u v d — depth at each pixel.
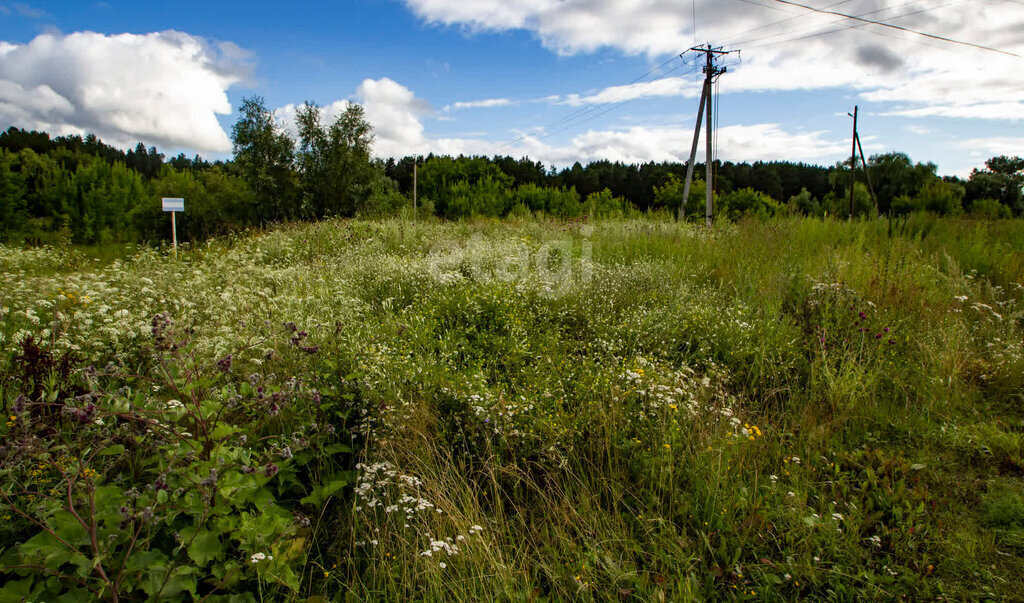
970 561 2.46
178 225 20.12
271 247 11.00
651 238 9.92
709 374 4.38
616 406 3.40
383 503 2.84
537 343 4.77
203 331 4.40
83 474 2.14
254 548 2.33
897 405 3.97
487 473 3.07
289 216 22.92
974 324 5.31
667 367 4.24
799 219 11.04
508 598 2.30
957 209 18.66
